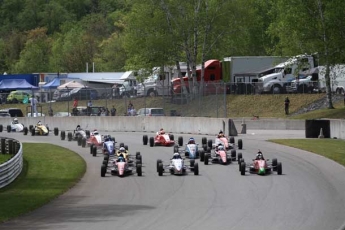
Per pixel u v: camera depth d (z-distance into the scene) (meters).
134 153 98.44
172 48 181.75
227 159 83.81
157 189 64.88
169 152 99.38
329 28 155.25
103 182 70.69
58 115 169.00
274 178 70.56
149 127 144.12
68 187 67.25
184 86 155.88
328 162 82.81
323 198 57.62
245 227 45.34
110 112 163.88
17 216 51.12
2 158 101.31
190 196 60.00
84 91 171.88
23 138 137.00
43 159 95.00
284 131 138.50
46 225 47.41
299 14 157.62
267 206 53.88
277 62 178.75
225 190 63.06
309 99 167.25
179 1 180.50
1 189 65.94
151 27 182.12
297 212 51.06
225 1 181.75
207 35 185.38
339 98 166.50
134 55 190.00
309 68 168.88
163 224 46.91
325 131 117.88
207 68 192.38
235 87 177.75
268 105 168.25
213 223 46.94
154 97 159.62
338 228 44.72
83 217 50.50
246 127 141.62
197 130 132.50
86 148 111.31
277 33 171.25
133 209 53.72
